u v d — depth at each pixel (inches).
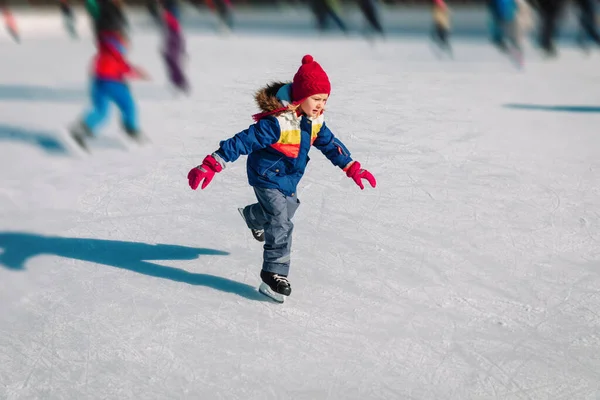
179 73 388.5
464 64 530.6
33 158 258.1
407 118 320.8
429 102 363.6
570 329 133.8
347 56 581.6
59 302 146.9
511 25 505.7
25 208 203.2
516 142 274.7
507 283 153.3
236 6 1065.5
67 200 210.1
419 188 217.3
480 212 196.1
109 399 113.6
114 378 119.4
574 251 169.5
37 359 125.6
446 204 202.7
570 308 141.9
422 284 153.3
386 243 175.2
